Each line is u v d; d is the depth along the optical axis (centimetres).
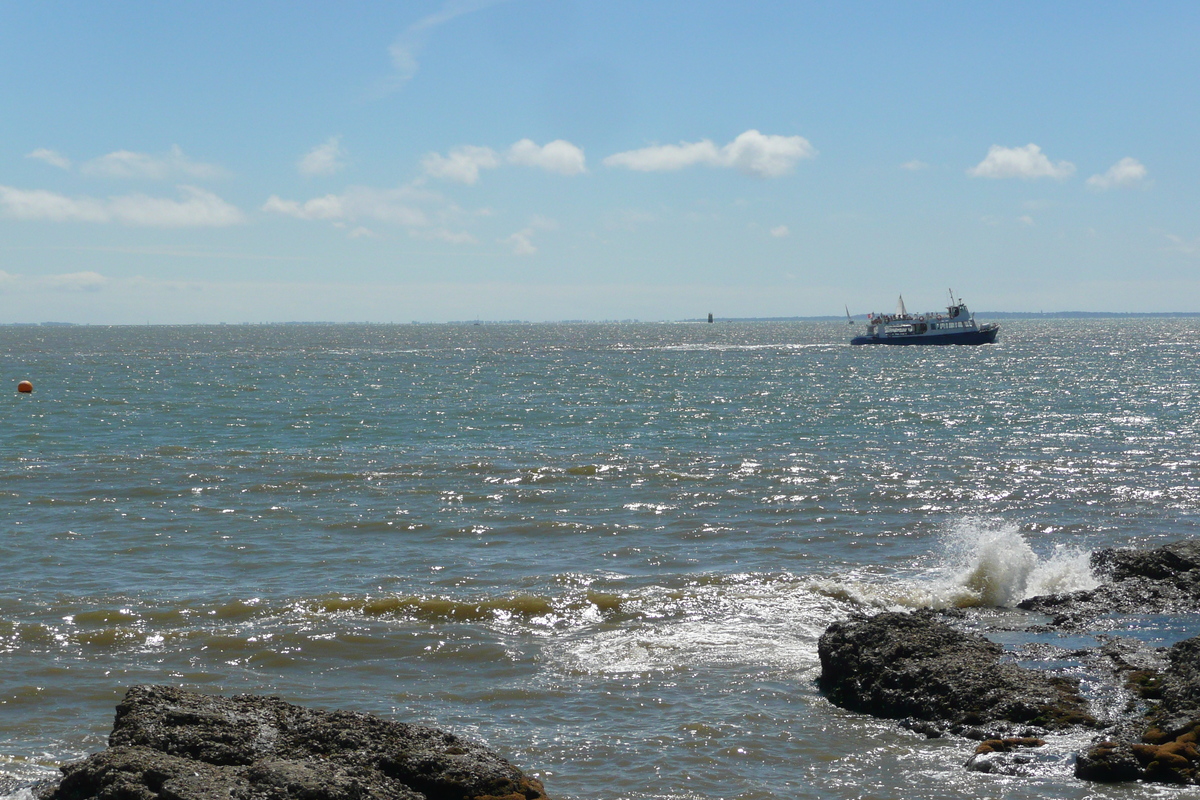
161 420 5578
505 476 3569
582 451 4294
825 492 3238
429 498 3170
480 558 2408
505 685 1553
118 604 1970
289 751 1118
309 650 1719
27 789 1133
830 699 1484
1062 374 9469
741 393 7531
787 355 14025
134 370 10575
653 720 1408
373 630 1820
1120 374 9375
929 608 1923
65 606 1950
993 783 1196
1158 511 2920
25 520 2795
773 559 2386
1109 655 1516
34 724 1389
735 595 2039
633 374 10031
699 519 2842
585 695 1509
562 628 1848
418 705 1472
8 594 2034
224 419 5653
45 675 1583
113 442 4575
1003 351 14512
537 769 1249
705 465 3816
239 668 1636
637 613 1927
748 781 1215
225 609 1942
